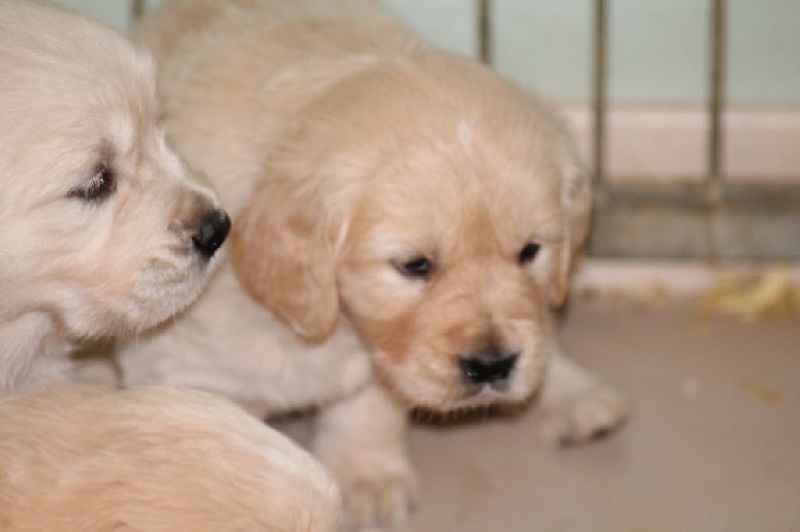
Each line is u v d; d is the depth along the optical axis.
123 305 3.69
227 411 2.77
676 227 5.80
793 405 4.80
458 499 4.26
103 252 3.62
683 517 4.11
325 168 3.85
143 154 3.72
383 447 4.34
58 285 3.63
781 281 5.57
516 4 6.04
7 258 3.51
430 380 3.82
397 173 3.74
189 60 4.37
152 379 4.09
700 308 5.58
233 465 2.58
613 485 4.32
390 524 4.14
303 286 3.93
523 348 3.82
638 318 5.52
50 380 3.89
